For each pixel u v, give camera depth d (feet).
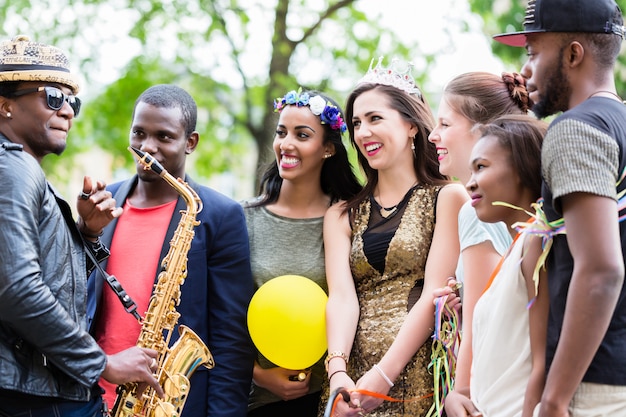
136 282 11.43
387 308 11.62
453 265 11.60
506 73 11.53
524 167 9.03
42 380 9.05
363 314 11.73
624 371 7.79
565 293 8.05
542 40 8.46
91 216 10.44
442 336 11.12
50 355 8.95
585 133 7.72
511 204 9.16
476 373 8.96
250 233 12.95
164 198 11.93
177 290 11.26
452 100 11.44
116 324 11.34
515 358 8.68
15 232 8.80
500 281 8.93
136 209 11.91
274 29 37.76
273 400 12.61
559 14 8.29
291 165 12.85
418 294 11.74
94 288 11.34
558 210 7.86
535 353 8.51
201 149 44.68
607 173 7.63
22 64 9.64
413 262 11.71
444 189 11.93
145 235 11.69
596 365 7.83
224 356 11.69
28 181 9.05
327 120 12.87
